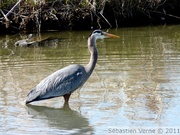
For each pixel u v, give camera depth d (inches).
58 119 460.1
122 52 742.5
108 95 524.1
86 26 1022.4
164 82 562.3
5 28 1007.0
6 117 466.6
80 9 1011.3
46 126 439.2
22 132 422.6
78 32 970.7
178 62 655.8
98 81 579.8
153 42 820.6
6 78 601.3
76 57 716.0
